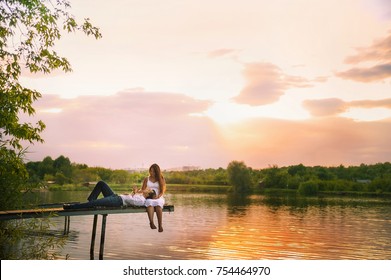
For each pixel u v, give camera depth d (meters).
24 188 14.65
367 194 93.62
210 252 18.92
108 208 11.91
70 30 11.62
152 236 23.56
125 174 103.00
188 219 34.44
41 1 11.09
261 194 93.94
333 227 30.05
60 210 11.65
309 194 93.69
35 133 10.73
